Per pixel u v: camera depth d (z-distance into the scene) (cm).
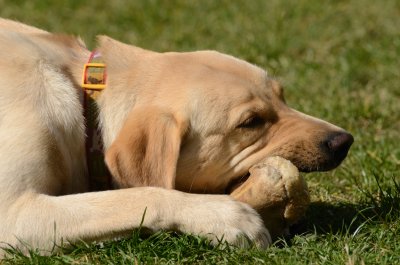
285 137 740
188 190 743
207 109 720
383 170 909
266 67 1328
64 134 704
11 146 677
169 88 723
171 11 1648
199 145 724
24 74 711
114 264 653
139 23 1598
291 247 671
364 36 1474
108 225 661
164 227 667
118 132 711
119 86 726
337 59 1358
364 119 1123
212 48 1420
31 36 777
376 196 825
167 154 689
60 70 734
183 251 660
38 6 1689
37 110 696
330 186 866
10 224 662
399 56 1350
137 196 670
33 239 662
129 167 681
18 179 670
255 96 743
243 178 741
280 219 693
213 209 667
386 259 639
